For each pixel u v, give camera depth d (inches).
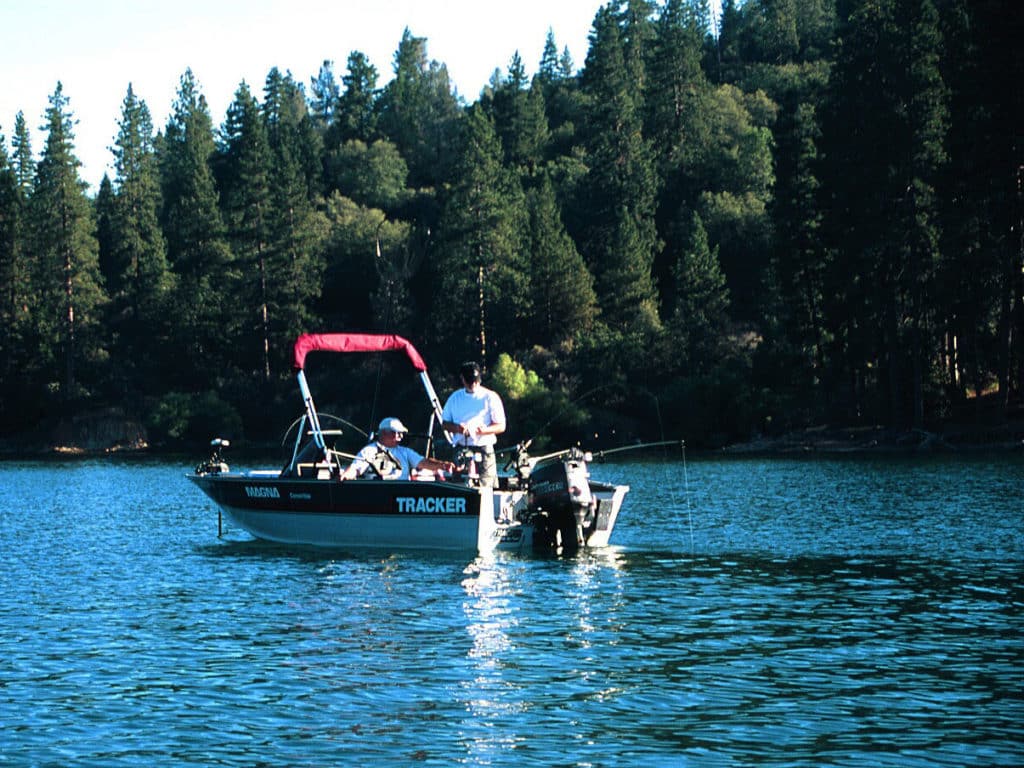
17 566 706.2
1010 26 2210.9
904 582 602.9
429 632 483.8
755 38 7111.2
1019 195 2263.8
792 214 2839.6
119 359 4062.5
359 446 3351.4
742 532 841.5
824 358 2893.7
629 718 358.9
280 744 336.8
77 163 4116.6
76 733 349.4
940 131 2410.2
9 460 2972.4
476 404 724.0
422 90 7288.4
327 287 4466.0
